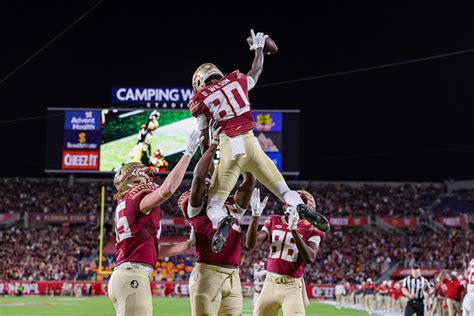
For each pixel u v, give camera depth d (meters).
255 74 5.52
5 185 44.06
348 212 43.31
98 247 39.41
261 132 36.91
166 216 40.19
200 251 5.44
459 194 44.69
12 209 42.03
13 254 38.03
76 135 36.31
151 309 5.10
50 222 42.69
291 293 7.04
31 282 34.47
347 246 39.81
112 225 41.62
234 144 4.88
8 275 36.31
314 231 7.08
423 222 41.31
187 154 4.84
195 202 5.08
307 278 36.84
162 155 35.84
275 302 7.11
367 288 24.08
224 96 4.97
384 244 39.94
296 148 36.88
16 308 22.31
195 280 5.44
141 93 37.28
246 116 4.98
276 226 7.12
